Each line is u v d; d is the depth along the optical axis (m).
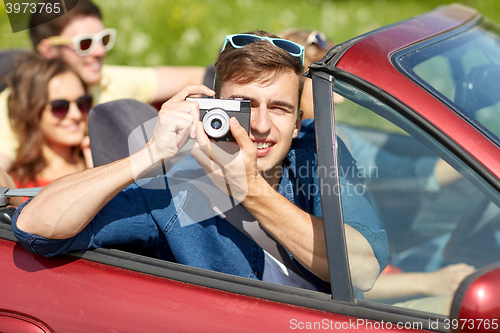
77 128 2.75
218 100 1.28
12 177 2.76
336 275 1.14
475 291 0.90
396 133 1.23
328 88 1.20
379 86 1.17
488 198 1.11
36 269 1.34
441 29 1.55
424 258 1.20
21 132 2.69
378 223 1.26
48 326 1.25
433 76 1.26
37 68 2.64
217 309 1.18
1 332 1.29
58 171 2.81
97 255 1.34
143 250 1.55
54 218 1.26
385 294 1.17
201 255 1.45
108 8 5.19
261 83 1.38
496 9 6.57
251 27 5.86
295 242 1.30
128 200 1.43
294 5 7.06
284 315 1.15
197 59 5.05
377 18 6.59
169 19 5.20
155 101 3.56
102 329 1.21
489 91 1.35
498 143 1.11
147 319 1.20
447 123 1.12
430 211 1.22
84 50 3.06
